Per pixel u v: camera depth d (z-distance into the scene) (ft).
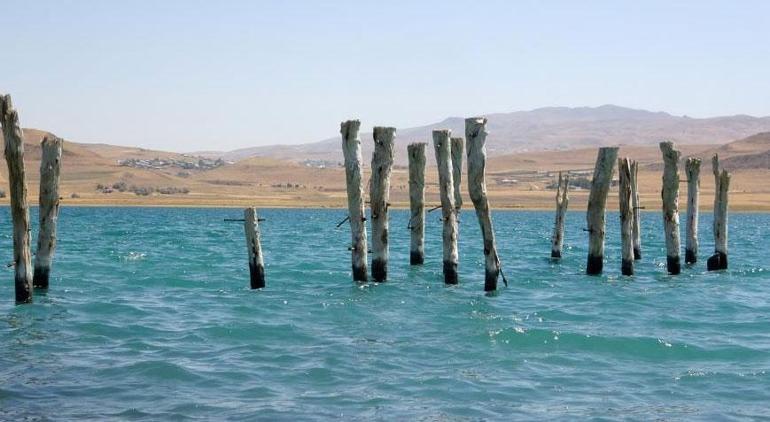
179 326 71.46
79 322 72.49
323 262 132.77
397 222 325.83
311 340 66.13
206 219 343.67
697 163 120.98
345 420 45.83
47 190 84.07
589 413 47.42
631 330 71.46
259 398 49.78
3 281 97.25
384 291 92.48
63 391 50.72
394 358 59.93
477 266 128.16
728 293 96.48
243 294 91.35
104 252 150.51
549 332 68.08
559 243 138.72
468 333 68.95
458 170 106.01
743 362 59.47
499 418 46.47
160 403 48.49
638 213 138.00
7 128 74.69
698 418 46.55
